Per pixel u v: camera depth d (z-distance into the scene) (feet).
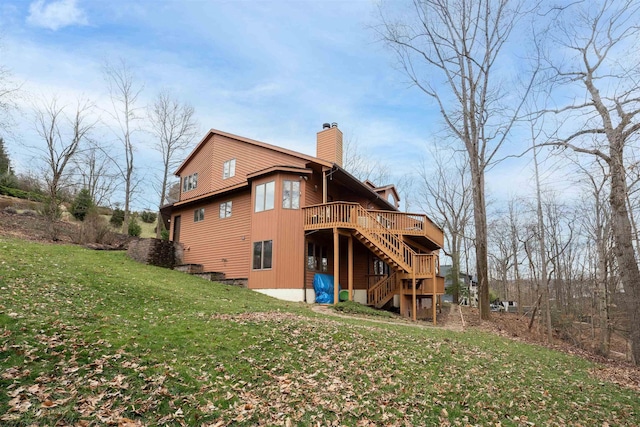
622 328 57.77
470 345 33.71
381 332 32.50
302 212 55.21
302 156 55.83
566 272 91.97
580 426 19.52
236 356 21.35
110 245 70.74
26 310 22.40
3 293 25.03
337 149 62.85
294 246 54.08
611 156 37.42
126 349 19.35
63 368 16.19
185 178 77.77
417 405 18.95
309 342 25.99
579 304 86.07
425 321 51.39
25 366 15.74
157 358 19.04
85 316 23.90
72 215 89.66
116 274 40.11
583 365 35.42
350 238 53.36
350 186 64.49
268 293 52.95
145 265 53.52
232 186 60.39
